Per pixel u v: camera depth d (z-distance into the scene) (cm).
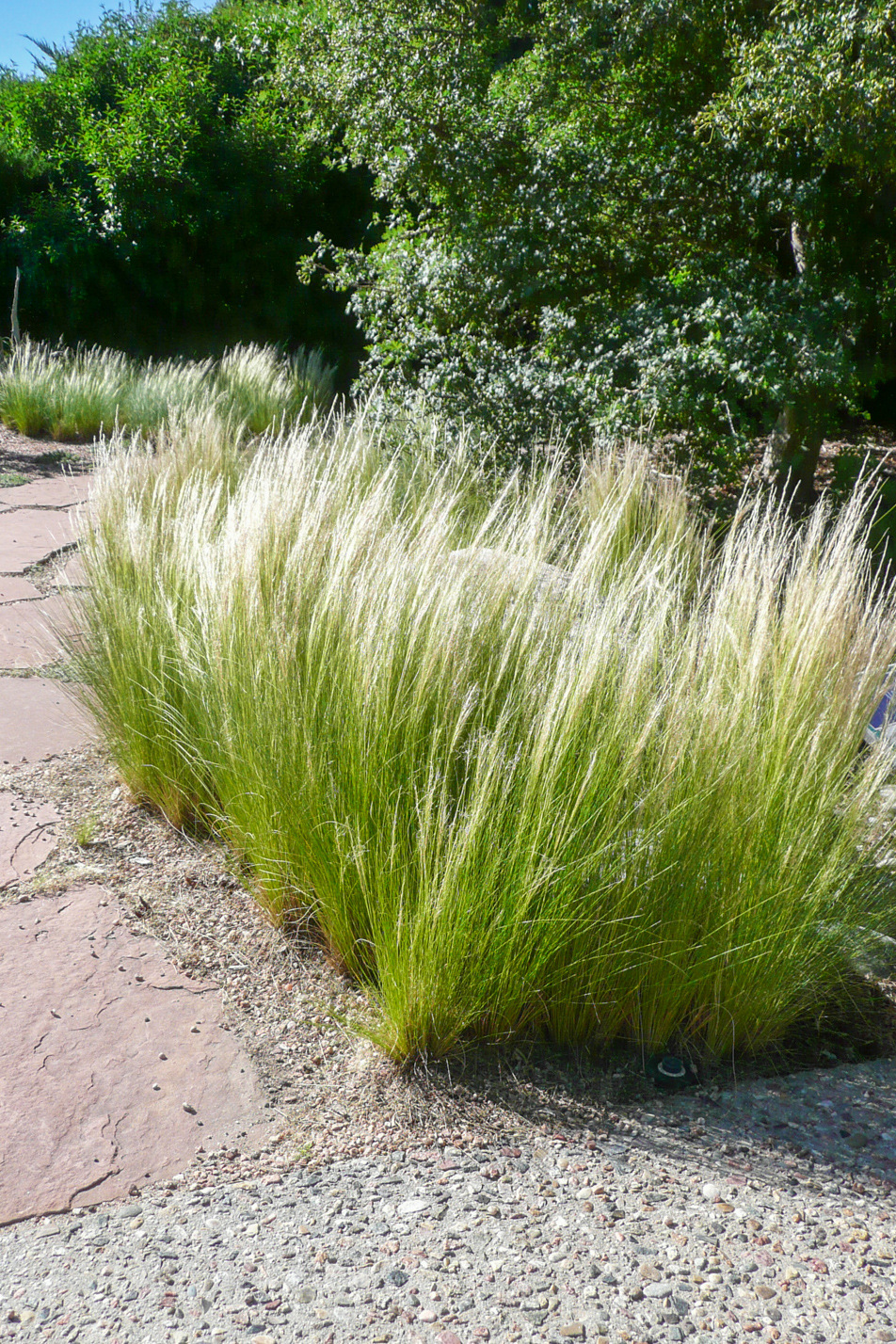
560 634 260
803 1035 225
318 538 307
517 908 201
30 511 684
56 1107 185
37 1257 154
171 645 302
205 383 1036
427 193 832
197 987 225
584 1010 212
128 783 313
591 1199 171
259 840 249
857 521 256
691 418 607
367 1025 216
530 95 728
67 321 1409
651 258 715
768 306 618
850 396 678
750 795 217
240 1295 148
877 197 641
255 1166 176
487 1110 194
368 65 736
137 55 1423
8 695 383
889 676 245
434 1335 142
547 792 205
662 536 445
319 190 1472
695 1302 150
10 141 1385
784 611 249
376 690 234
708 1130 191
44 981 221
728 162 672
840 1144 188
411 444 633
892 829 230
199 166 1379
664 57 670
